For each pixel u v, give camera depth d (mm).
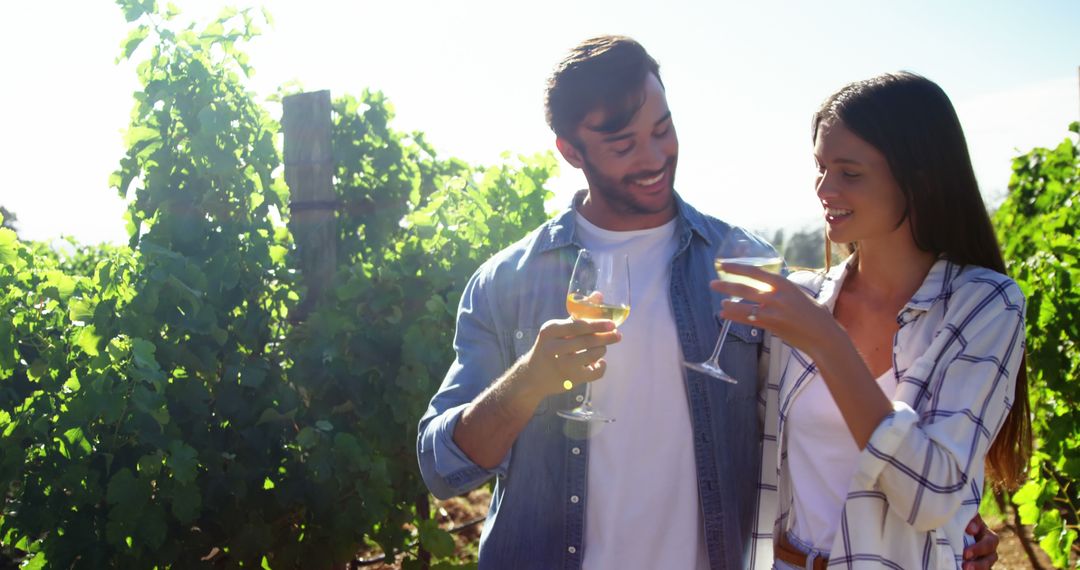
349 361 3705
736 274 1696
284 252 3854
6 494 3328
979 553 1862
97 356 3256
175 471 3096
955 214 1796
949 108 1806
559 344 1730
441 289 3996
